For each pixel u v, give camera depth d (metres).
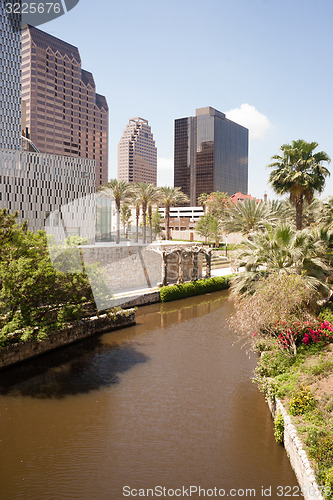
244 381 18.22
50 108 126.12
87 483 10.82
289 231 19.64
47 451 12.49
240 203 44.25
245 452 12.16
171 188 63.78
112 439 13.19
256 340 16.73
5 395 16.73
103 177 150.25
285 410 12.14
